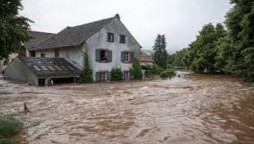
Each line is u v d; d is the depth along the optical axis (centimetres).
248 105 1720
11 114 1536
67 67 3591
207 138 1087
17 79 3572
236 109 1603
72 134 1169
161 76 4662
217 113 1510
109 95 2262
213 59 5353
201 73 5559
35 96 2208
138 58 4262
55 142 1066
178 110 1603
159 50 9288
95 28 3841
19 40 2414
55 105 1808
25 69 3341
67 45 3781
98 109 1669
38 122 1362
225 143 1025
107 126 1284
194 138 1090
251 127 1229
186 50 6544
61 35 4406
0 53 2416
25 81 3356
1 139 1015
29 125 1303
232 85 2906
